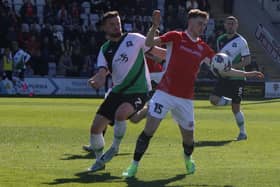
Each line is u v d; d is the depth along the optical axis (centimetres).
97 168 1240
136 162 1184
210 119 2567
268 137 1919
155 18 1144
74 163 1340
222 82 1878
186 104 1182
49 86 4456
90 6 5169
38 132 1941
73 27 4803
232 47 1916
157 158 1431
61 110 2883
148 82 1312
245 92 4719
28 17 4850
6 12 4728
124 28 4703
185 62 1163
